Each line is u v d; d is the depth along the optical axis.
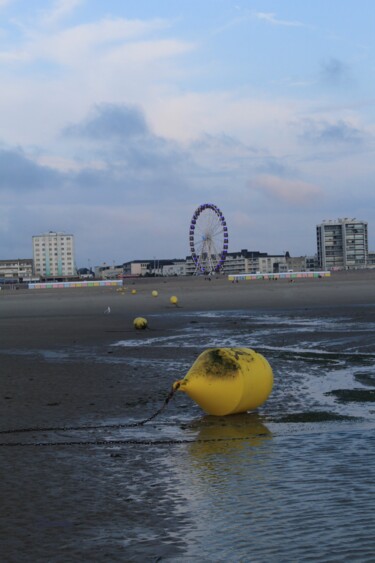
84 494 7.25
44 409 12.73
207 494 7.09
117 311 53.31
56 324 39.47
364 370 16.50
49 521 6.38
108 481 7.75
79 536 5.96
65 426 11.15
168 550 5.59
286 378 15.61
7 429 10.99
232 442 9.59
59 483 7.71
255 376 11.73
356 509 6.39
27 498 7.15
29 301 84.50
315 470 7.84
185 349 22.98
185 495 7.09
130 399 13.61
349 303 54.47
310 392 13.65
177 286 119.50
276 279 143.50
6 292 129.75
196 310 51.16
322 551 5.44
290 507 6.54
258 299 66.50
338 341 23.61
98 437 10.27
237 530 5.99
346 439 9.37
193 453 9.04
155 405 12.93
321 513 6.33
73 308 61.38
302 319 36.81
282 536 5.80
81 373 17.58
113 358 20.92
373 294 69.94
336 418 10.97
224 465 8.30
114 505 6.83
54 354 22.77
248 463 8.34
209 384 11.52
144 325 33.28
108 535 5.97
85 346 25.39
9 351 24.36
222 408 11.52
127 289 113.38
